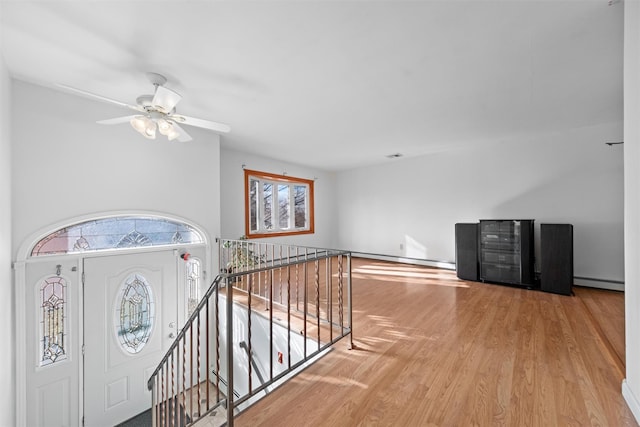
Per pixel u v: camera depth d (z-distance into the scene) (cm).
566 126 368
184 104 286
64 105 260
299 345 278
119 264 304
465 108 303
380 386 176
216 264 386
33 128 243
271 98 272
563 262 357
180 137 252
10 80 225
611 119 342
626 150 152
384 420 147
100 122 211
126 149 302
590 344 225
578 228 384
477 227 437
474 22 167
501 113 319
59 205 258
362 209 647
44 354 255
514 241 400
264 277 472
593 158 372
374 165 623
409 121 342
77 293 275
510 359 204
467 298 353
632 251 147
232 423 144
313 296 377
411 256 566
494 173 456
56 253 264
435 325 271
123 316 307
